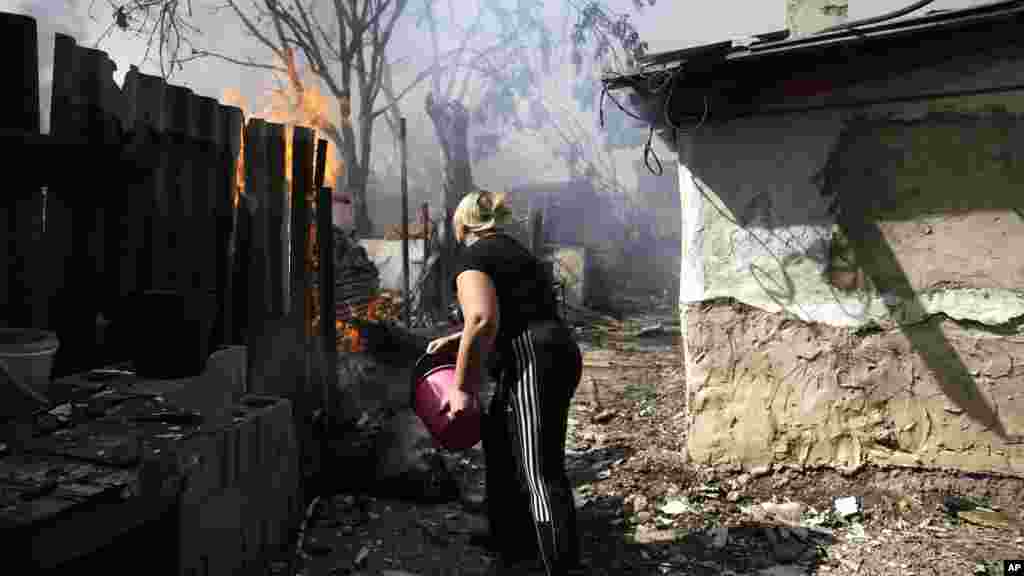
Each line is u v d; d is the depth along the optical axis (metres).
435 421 2.51
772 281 3.38
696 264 3.53
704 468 3.55
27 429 2.12
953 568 2.60
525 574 2.64
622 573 2.64
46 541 1.61
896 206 3.15
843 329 3.26
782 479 3.38
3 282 2.49
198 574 2.09
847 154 3.22
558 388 2.39
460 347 2.36
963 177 3.03
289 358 3.78
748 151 3.40
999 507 3.03
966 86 2.98
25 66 2.52
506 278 2.43
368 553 2.76
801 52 2.96
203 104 3.21
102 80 2.74
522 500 2.62
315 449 3.58
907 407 3.17
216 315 3.31
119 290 2.88
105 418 2.28
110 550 1.87
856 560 2.69
